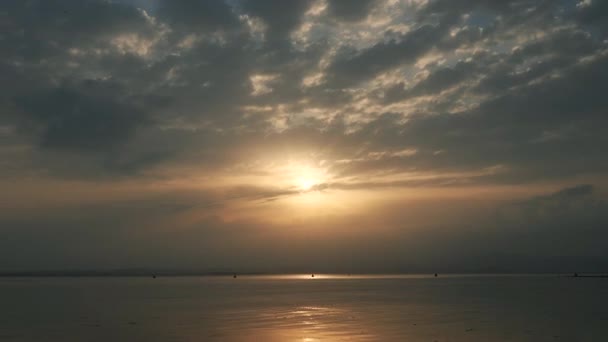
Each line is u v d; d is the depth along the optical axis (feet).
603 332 148.15
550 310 216.54
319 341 133.28
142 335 145.79
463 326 161.07
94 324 170.91
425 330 151.94
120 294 367.45
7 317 195.83
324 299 295.48
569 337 139.74
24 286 556.51
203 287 513.04
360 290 418.92
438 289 432.66
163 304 260.83
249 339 137.18
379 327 158.81
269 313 205.67
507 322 170.81
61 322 177.58
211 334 146.41
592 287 470.39
